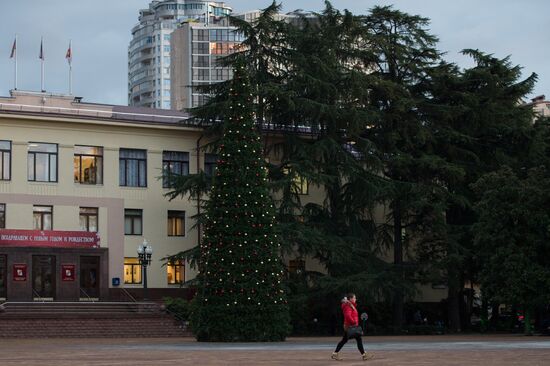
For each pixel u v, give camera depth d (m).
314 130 61.16
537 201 51.03
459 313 67.50
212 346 37.44
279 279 43.31
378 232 63.00
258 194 43.22
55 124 61.75
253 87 56.06
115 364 24.89
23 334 50.28
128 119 63.66
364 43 62.00
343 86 59.25
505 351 31.33
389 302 61.34
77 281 59.78
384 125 61.88
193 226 59.59
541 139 62.72
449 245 59.69
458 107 61.25
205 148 63.31
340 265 58.00
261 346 37.19
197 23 179.38
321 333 59.56
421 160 59.50
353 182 59.56
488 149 64.31
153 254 63.75
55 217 61.25
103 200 62.69
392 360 26.48
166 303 57.75
